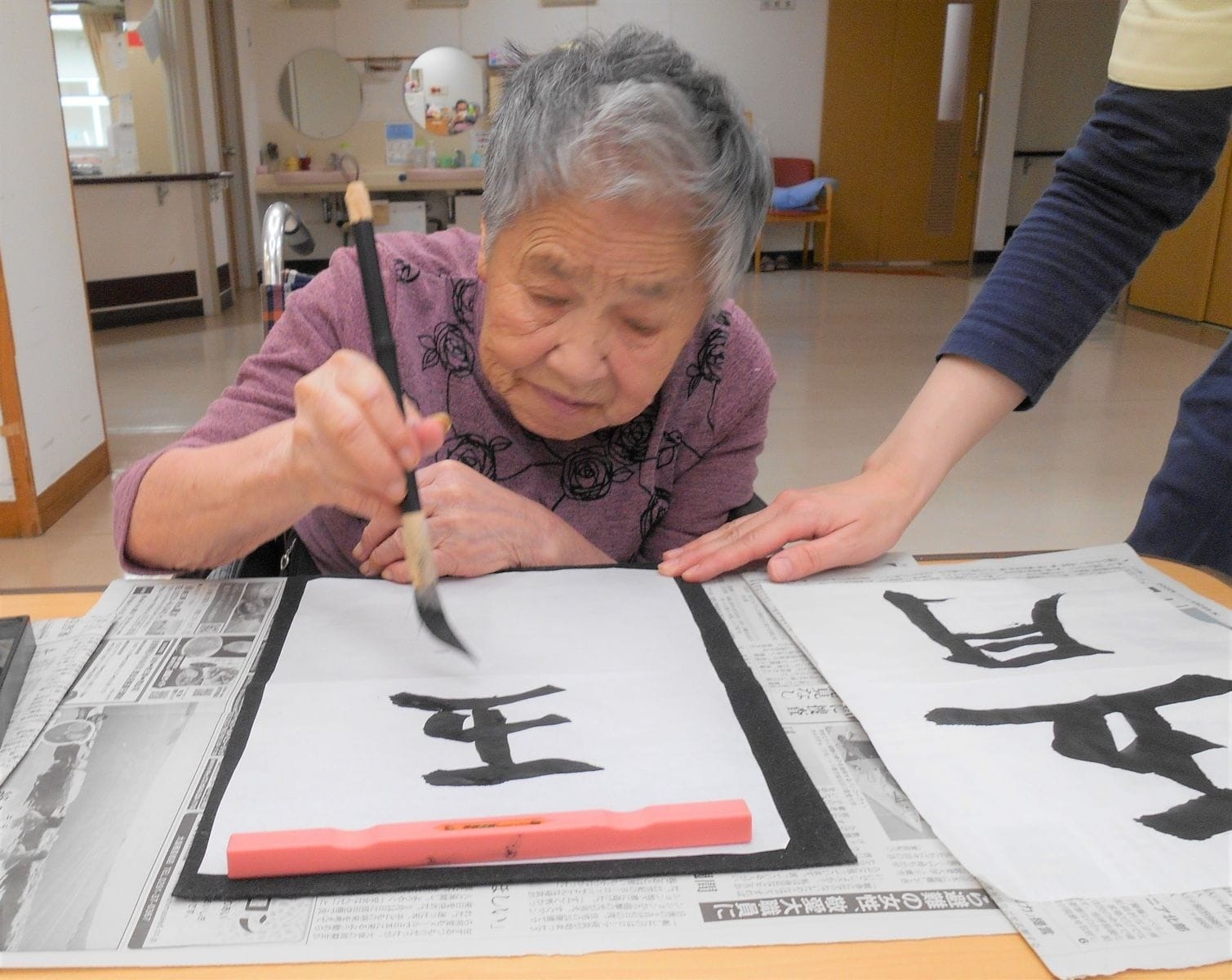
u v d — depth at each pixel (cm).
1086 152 89
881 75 733
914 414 93
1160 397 383
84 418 281
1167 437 332
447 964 42
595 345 67
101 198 508
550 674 64
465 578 79
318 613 73
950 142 756
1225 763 55
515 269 67
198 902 45
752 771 54
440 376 90
